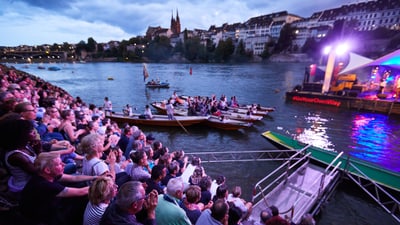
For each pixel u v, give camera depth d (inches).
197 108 722.2
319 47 3302.2
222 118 611.2
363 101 805.2
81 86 1445.6
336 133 601.9
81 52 5718.5
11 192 103.7
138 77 1975.9
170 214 113.0
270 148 501.7
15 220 97.8
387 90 872.3
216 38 5275.6
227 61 4254.4
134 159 159.6
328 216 282.0
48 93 481.7
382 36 2368.4
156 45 4815.5
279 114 795.4
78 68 3129.9
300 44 3914.9
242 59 4170.8
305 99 971.9
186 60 4584.2
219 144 526.3
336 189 333.1
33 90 430.6
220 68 2947.8
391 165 432.1
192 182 223.0
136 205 88.0
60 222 100.2
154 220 104.2
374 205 303.0
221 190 183.3
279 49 4133.9
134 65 3811.5
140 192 89.9
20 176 106.2
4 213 99.8
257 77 1904.5
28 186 94.2
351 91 872.3
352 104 833.5
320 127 651.5
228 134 591.8
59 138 198.8
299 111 832.9
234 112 751.1
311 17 3895.2
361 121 699.4
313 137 574.9
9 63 4256.9
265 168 403.2
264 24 4498.0
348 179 334.6
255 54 4330.7
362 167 349.1
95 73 2356.1
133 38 6397.6
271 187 342.3
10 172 105.5
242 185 349.7
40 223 94.0
